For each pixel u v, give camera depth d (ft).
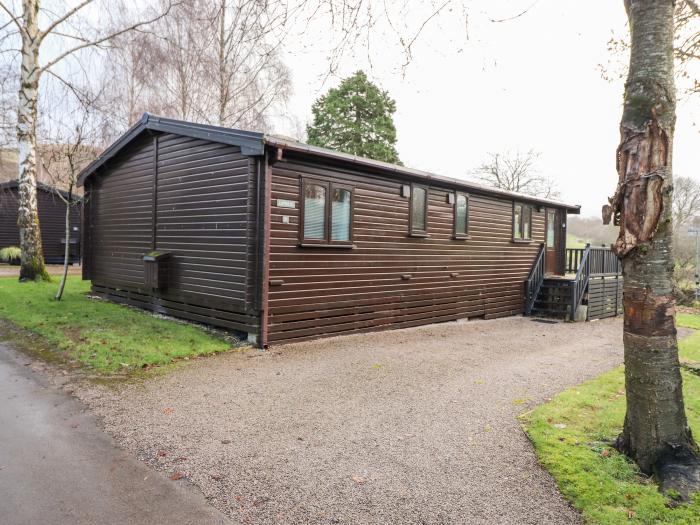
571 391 17.35
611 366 22.39
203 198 26.30
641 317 10.98
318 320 26.08
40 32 40.98
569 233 96.07
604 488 10.00
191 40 40.60
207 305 26.05
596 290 42.32
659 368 10.84
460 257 36.76
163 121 28.30
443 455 11.73
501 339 29.58
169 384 16.90
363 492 9.87
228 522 8.72
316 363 20.79
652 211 10.65
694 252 66.13
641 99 10.71
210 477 10.32
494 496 9.84
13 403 14.53
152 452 11.47
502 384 18.48
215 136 24.35
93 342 21.61
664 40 10.63
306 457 11.42
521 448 12.23
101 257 36.91
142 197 31.96
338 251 27.02
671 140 10.74
